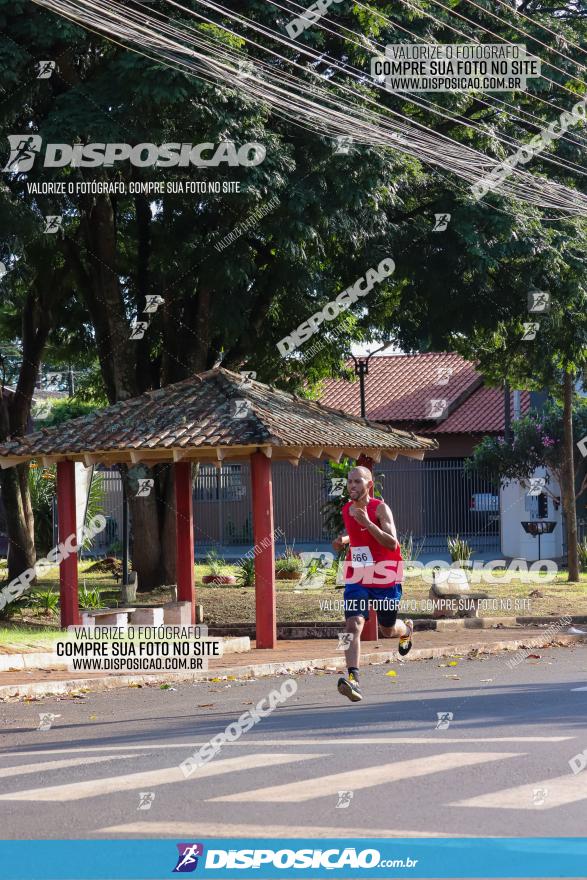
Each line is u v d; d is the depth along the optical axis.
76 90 23.47
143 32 20.02
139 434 21.97
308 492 50.12
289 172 24.75
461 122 26.70
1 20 22.45
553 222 29.11
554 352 30.53
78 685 16.28
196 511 50.97
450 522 49.53
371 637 22.48
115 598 30.83
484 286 28.30
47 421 54.62
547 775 9.03
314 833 7.39
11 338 37.28
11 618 27.53
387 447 23.20
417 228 28.50
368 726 11.79
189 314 31.05
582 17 31.47
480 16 28.89
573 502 34.31
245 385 23.72
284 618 26.55
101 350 31.45
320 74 25.89
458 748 10.27
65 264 32.22
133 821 7.79
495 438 43.28
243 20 21.06
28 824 7.80
